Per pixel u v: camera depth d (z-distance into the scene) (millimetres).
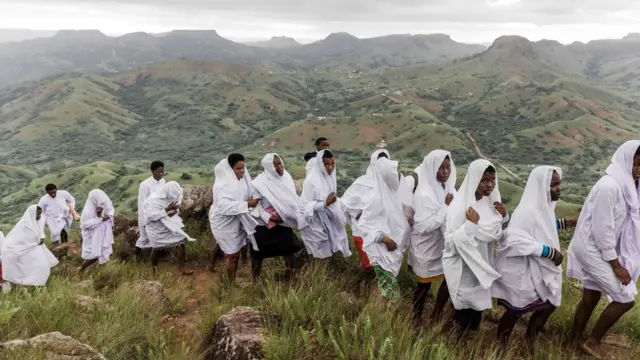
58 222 11625
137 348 3992
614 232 4094
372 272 6086
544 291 4184
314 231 6297
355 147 194375
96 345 4086
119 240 9562
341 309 4570
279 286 5145
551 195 4246
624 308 4176
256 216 6047
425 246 4844
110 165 136500
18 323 4398
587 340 4418
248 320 4250
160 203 7742
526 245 4086
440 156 4926
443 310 5109
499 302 4375
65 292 5562
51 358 3404
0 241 7609
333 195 6090
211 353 4102
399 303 4801
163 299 5820
